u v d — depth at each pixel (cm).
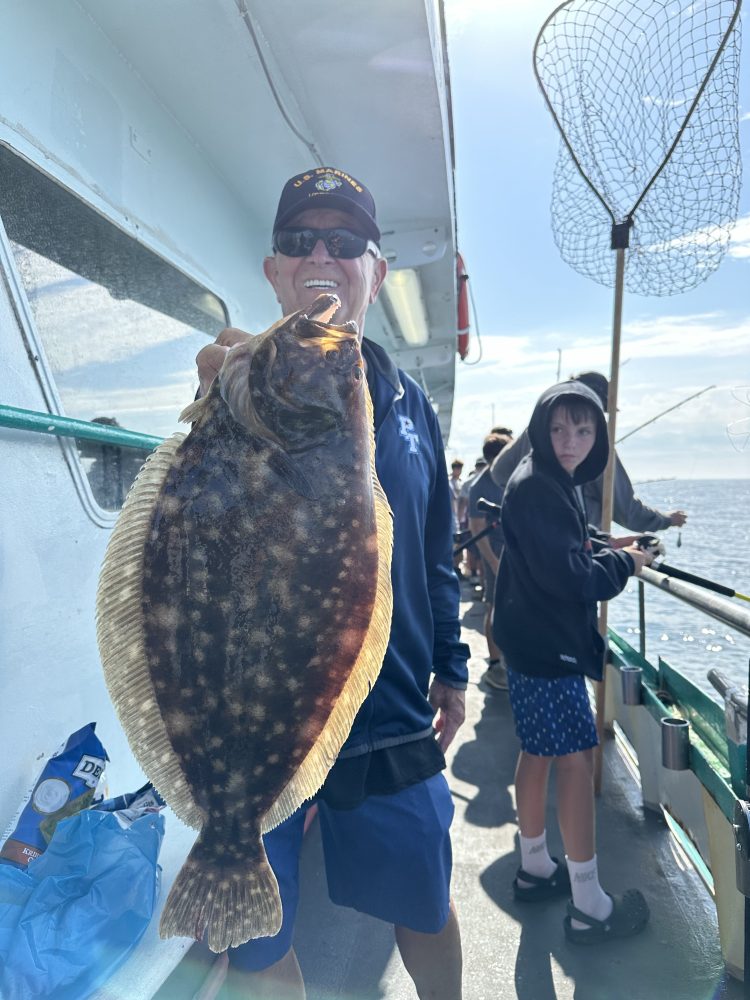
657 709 279
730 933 200
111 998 126
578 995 196
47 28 210
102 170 235
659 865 258
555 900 241
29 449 173
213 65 264
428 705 171
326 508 116
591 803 225
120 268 244
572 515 229
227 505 112
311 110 300
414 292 555
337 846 162
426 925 159
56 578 179
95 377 218
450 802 169
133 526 113
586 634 230
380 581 121
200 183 322
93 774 160
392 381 175
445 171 369
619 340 302
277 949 151
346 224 174
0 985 118
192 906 111
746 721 191
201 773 114
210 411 114
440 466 194
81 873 135
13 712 160
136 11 233
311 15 239
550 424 237
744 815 175
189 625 112
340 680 119
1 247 170
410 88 286
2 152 183
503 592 250
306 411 115
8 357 169
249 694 114
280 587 114
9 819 154
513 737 387
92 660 192
